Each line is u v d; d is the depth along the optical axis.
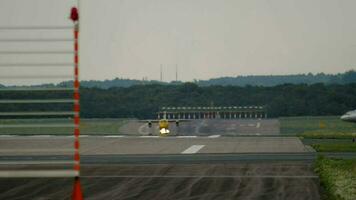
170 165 95.38
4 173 40.41
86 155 122.06
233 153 123.31
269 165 94.00
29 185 72.06
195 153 124.88
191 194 64.69
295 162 99.38
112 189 69.12
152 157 114.75
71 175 40.25
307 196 62.59
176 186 71.00
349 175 78.44
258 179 76.56
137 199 61.53
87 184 73.56
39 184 72.88
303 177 78.44
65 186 71.25
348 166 90.19
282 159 106.19
